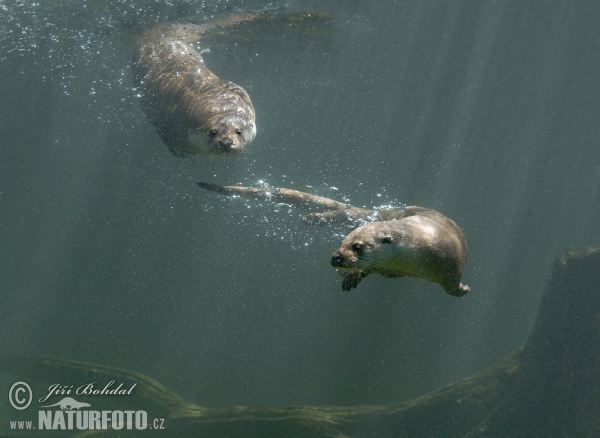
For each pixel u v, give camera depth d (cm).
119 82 1577
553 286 923
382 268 412
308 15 1505
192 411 959
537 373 881
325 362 1836
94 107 1891
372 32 1905
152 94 931
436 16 1845
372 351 1847
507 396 898
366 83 2492
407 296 1839
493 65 2202
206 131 758
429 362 1898
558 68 2045
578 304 881
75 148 2609
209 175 1530
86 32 1362
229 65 1877
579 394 832
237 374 1778
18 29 1364
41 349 1808
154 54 1081
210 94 825
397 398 1667
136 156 1694
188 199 1667
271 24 1492
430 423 929
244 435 893
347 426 917
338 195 1756
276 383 1742
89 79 1686
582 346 855
